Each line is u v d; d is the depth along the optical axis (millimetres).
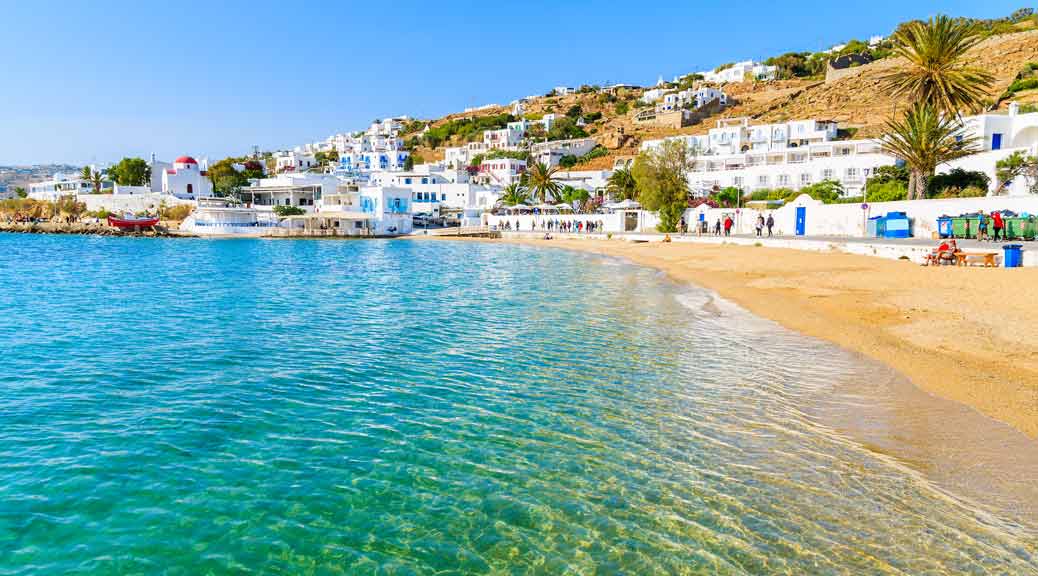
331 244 84000
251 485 9086
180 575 7004
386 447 10398
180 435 10992
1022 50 120500
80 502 8555
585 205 103625
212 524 8039
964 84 49906
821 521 7777
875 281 27609
